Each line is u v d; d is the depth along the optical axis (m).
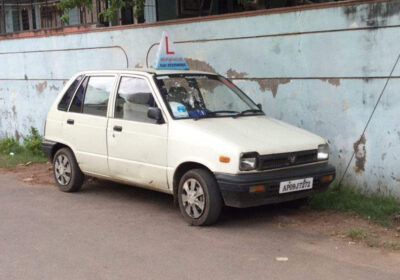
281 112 7.91
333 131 7.34
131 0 10.61
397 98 6.64
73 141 7.52
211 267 4.81
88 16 13.30
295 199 6.35
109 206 7.03
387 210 6.34
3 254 5.21
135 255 5.14
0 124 13.24
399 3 6.48
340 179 7.32
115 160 6.88
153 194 7.66
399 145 6.69
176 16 13.72
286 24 7.65
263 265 4.85
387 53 6.66
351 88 7.07
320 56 7.34
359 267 4.80
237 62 8.35
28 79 12.26
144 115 6.55
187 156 5.98
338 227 5.98
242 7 13.77
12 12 16.11
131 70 7.02
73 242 5.56
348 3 6.95
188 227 6.04
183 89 6.67
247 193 5.57
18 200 7.44
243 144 5.68
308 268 4.77
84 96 7.48
